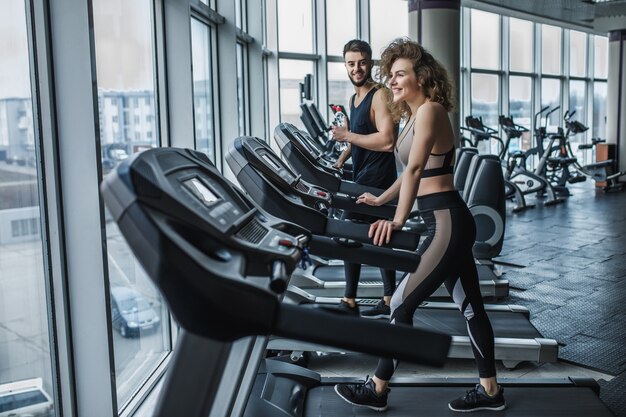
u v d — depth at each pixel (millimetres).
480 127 9234
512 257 5879
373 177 3541
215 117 4621
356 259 2045
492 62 11234
